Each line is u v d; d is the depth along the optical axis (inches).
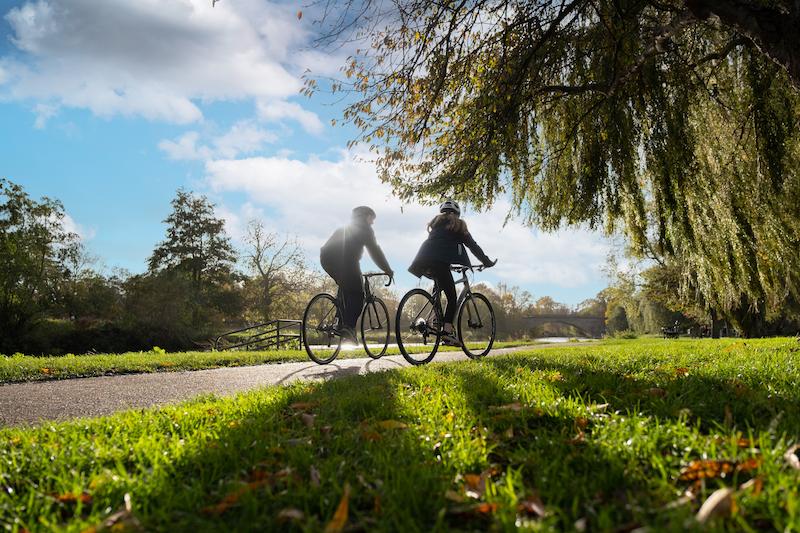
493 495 70.4
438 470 79.8
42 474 90.4
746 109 321.1
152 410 148.9
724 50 318.7
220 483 80.0
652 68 315.0
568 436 98.0
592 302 4434.1
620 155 326.3
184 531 64.6
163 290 1601.9
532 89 294.0
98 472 88.8
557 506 66.4
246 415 132.3
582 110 343.6
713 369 179.6
